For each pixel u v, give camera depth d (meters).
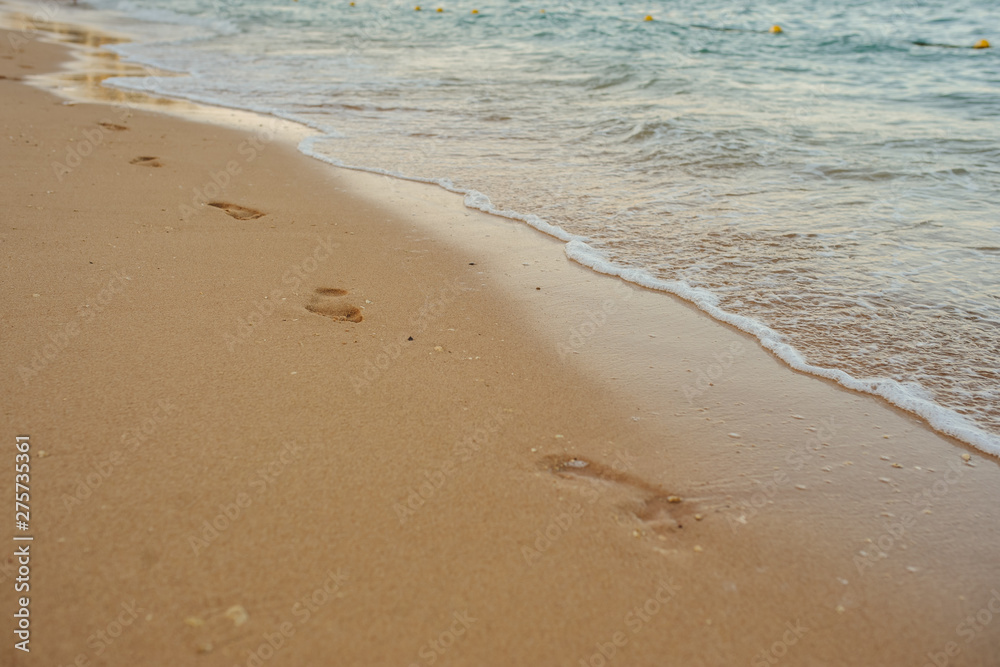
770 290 3.90
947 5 19.33
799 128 7.28
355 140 7.04
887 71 11.24
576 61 11.67
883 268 4.16
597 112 8.13
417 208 5.08
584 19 18.09
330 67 11.41
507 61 11.84
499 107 8.55
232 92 9.30
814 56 12.80
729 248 4.46
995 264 4.18
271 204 4.95
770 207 5.18
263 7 21.23
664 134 7.07
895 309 3.69
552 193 5.51
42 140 6.03
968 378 3.08
